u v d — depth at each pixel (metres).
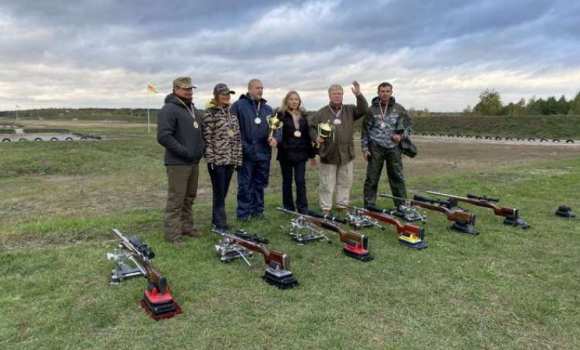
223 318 3.85
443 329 3.71
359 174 15.89
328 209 7.61
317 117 7.32
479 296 4.32
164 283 3.91
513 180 11.71
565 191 9.79
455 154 25.91
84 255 5.40
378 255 5.50
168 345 3.43
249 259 5.28
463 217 6.50
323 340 3.51
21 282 4.57
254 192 7.40
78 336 3.55
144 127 63.91
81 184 13.79
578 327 3.76
